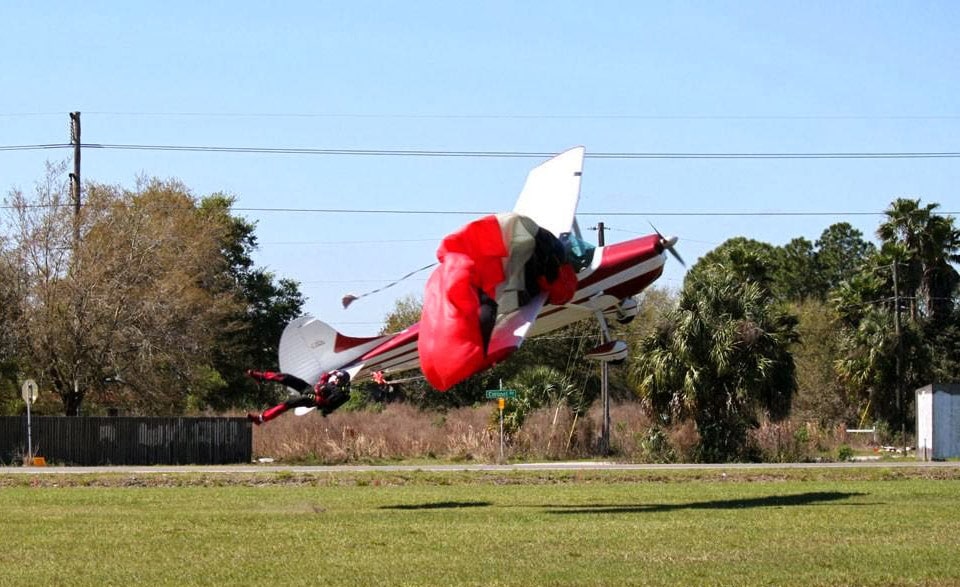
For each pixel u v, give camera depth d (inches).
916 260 2731.3
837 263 4325.8
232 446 1994.3
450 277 908.0
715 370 1852.9
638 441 1947.6
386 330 3097.9
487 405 2415.1
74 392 2118.6
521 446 2075.5
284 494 1149.1
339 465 1856.5
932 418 1985.7
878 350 2504.9
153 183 2704.2
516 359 2829.7
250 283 3221.0
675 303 1958.7
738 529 792.3
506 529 798.5
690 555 662.5
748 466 1626.5
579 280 1009.5
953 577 586.6
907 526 809.5
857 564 626.8
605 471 1459.2
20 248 2106.3
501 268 930.1
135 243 2193.7
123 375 2140.7
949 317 2805.1
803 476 1374.3
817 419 2765.7
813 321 2935.5
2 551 695.7
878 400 2554.1
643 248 1041.5
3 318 2080.5
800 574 594.6
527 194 1019.3
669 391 1898.4
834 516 883.4
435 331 906.7
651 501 1045.8
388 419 2294.5
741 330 1868.8
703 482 1322.6
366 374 1052.5
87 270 2114.9
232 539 746.8
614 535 759.1
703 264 3336.6
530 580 579.5
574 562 638.5
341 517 891.4
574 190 986.1
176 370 2214.6
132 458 1919.3
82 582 585.9
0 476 1385.3
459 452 2059.5
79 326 2086.6
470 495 1129.4
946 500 1040.8
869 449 2288.4
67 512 944.9
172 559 660.1
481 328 905.5
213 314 2444.6
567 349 2815.0
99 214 2201.0
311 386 1032.2
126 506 1008.2
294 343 1040.8
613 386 2822.3
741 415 1875.0
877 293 2751.0
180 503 1040.2
